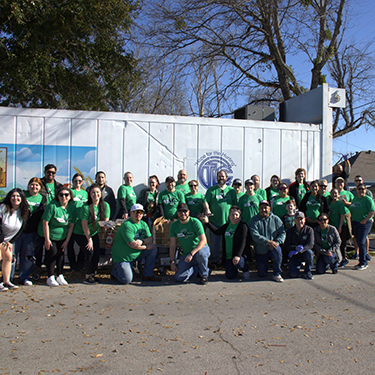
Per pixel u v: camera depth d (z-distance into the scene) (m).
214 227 6.77
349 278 6.43
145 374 3.01
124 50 14.55
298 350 3.49
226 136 7.78
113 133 7.20
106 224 6.08
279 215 7.25
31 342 3.59
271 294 5.41
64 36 11.83
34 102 14.23
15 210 5.45
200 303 4.93
